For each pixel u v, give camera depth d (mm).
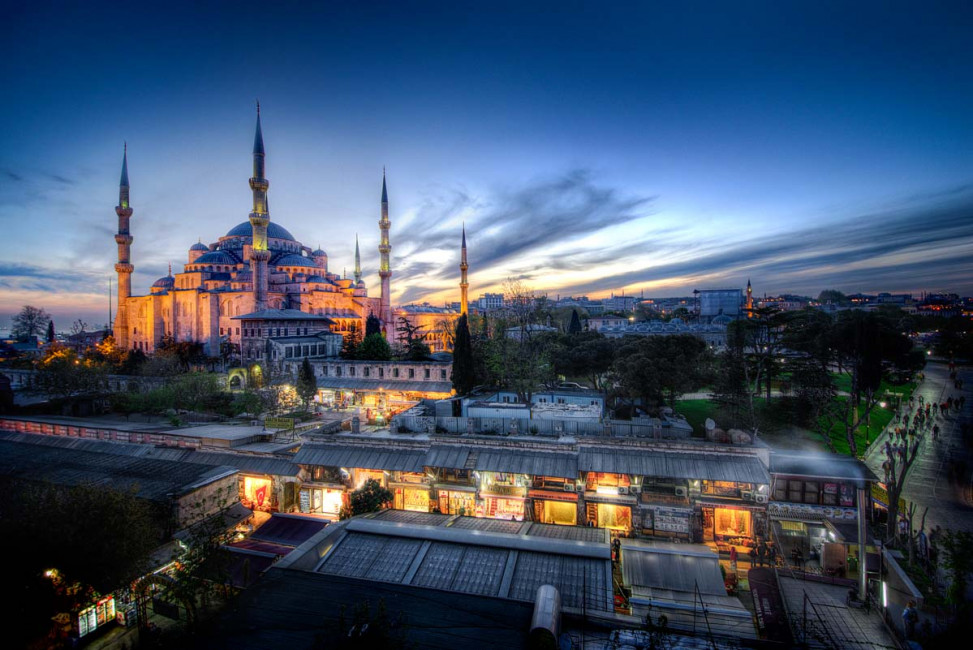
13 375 93688
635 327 155750
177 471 32875
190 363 116750
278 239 170625
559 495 31516
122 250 141250
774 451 31500
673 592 21094
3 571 18375
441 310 199625
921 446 51031
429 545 21953
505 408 44438
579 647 15844
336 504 35156
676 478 30750
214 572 21078
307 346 117062
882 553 24656
